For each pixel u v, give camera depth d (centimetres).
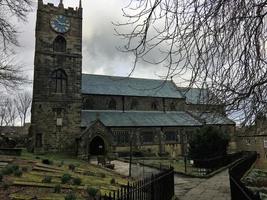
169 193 1498
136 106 5919
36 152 4344
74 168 2311
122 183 1938
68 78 4788
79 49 4944
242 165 2750
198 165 3675
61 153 4522
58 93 4694
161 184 1282
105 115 5394
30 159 2636
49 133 4516
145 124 5378
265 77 457
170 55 466
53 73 4722
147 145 5312
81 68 4912
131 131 5206
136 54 474
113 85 5950
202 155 3669
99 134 4666
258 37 443
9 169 1705
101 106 5566
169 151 5481
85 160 4250
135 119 5519
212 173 2877
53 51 4753
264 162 5169
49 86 4641
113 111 5634
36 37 4700
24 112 9519
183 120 5884
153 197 1082
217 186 2112
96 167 3083
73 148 4622
